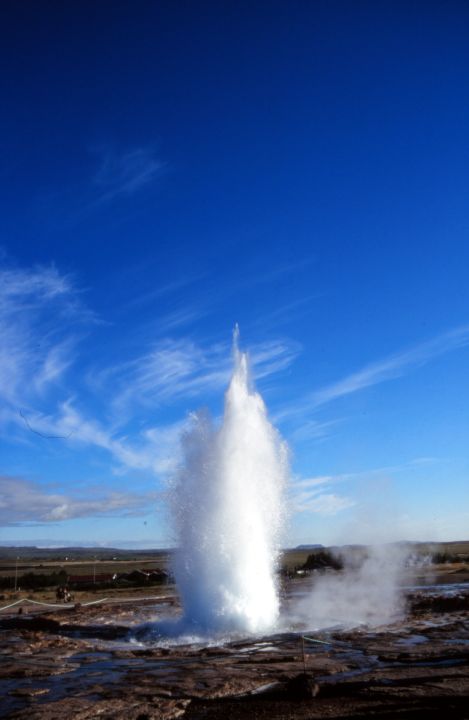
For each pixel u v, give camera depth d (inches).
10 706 620.1
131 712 569.9
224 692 639.8
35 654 932.0
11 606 1833.2
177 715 566.6
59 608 1722.4
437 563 3095.5
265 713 560.4
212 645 943.0
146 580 2596.0
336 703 582.2
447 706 549.0
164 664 804.6
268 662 782.5
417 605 1375.5
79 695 649.0
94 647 989.2
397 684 638.5
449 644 869.8
